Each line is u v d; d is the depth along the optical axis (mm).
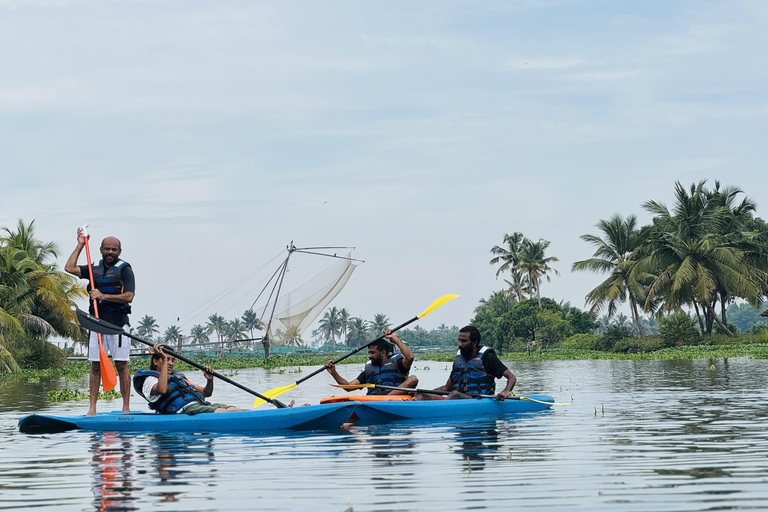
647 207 51344
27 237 42031
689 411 9867
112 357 9445
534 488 5023
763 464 5738
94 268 9602
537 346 60438
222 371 34031
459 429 8352
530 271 79438
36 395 16125
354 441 7484
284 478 5551
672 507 4434
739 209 47312
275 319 15734
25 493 5207
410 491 5012
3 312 32938
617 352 49781
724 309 49656
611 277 51938
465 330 10672
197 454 6773
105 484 5469
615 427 8258
